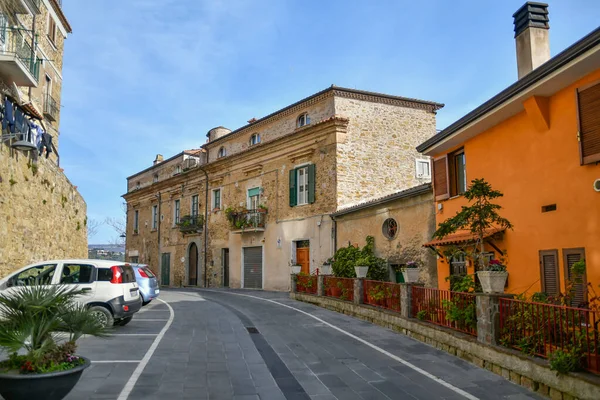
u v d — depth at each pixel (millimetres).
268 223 26203
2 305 5402
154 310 15898
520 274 10461
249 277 27641
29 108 15172
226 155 30422
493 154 11695
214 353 8922
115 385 6566
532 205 10148
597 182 8367
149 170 41094
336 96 22641
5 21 14359
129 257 42656
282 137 24828
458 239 12242
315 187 23188
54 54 21656
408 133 24047
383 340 10539
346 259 18328
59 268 11164
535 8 11672
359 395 6379
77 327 5738
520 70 11812
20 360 5293
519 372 6992
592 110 8406
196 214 33406
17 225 14398
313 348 9586
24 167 14992
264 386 6754
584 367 5961
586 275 8562
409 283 11383
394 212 17359
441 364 8227
